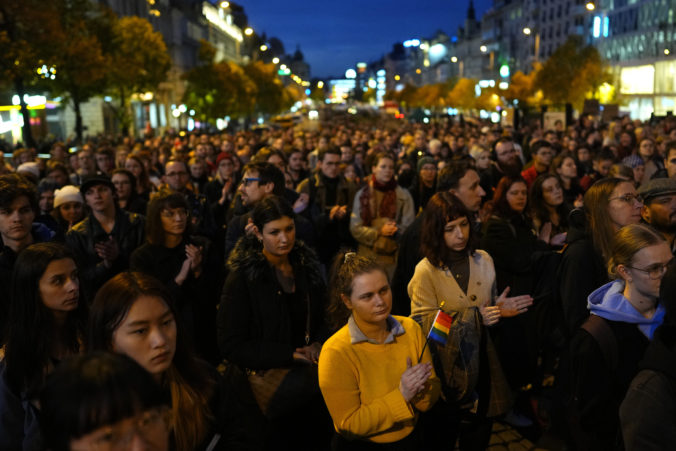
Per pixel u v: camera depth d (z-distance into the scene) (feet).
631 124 66.18
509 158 26.35
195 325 15.38
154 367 7.59
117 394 4.57
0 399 9.16
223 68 213.05
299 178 32.55
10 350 9.49
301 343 12.62
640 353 9.59
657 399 7.55
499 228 15.11
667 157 25.13
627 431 7.84
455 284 12.76
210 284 15.89
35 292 9.52
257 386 12.04
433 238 12.74
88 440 4.53
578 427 10.25
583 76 183.93
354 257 10.03
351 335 9.97
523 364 14.02
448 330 11.12
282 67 419.54
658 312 9.58
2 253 14.44
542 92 202.80
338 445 10.43
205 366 8.41
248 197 18.44
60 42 81.92
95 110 182.50
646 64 209.46
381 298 9.61
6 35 73.82
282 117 229.04
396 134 91.30
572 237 13.32
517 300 12.64
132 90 143.64
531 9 329.31
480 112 330.95
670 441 7.47
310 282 12.72
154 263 15.71
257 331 12.18
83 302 10.20
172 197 15.75
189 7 312.50
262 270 12.07
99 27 115.24
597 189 12.97
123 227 18.04
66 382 4.62
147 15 233.96
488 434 13.34
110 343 7.71
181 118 279.28
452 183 15.87
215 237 23.66
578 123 85.56
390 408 9.55
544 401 14.51
